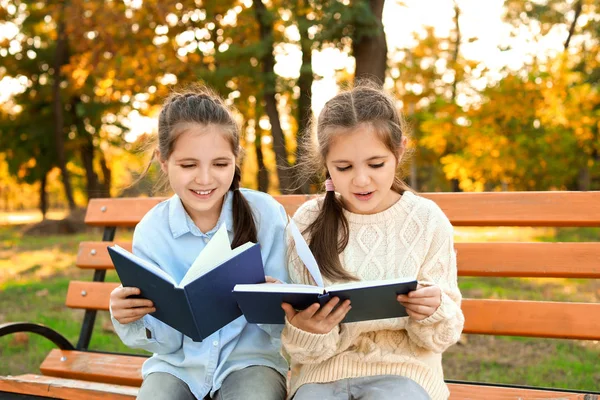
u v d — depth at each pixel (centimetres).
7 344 512
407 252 240
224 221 255
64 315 606
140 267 203
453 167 1331
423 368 225
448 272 239
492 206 280
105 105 2041
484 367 425
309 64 1303
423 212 244
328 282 240
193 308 200
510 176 1323
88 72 1642
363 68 950
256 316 206
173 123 238
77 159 2762
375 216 245
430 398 217
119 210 336
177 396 234
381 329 233
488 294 621
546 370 411
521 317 265
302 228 252
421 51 2177
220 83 1440
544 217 272
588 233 1126
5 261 1030
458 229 1245
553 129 1270
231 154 241
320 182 270
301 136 276
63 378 300
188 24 1460
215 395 241
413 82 2114
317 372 229
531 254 270
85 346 327
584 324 257
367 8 907
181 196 243
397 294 191
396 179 257
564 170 1331
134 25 1397
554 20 2092
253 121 1728
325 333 203
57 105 2103
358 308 197
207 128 236
